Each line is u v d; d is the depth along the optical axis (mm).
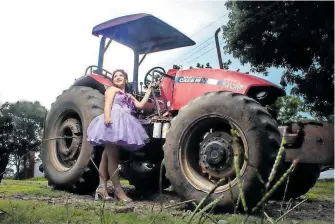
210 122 3953
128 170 5793
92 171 5191
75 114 5613
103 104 5336
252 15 13797
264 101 4570
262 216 727
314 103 15867
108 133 4391
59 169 5469
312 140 3676
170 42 5734
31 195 4629
